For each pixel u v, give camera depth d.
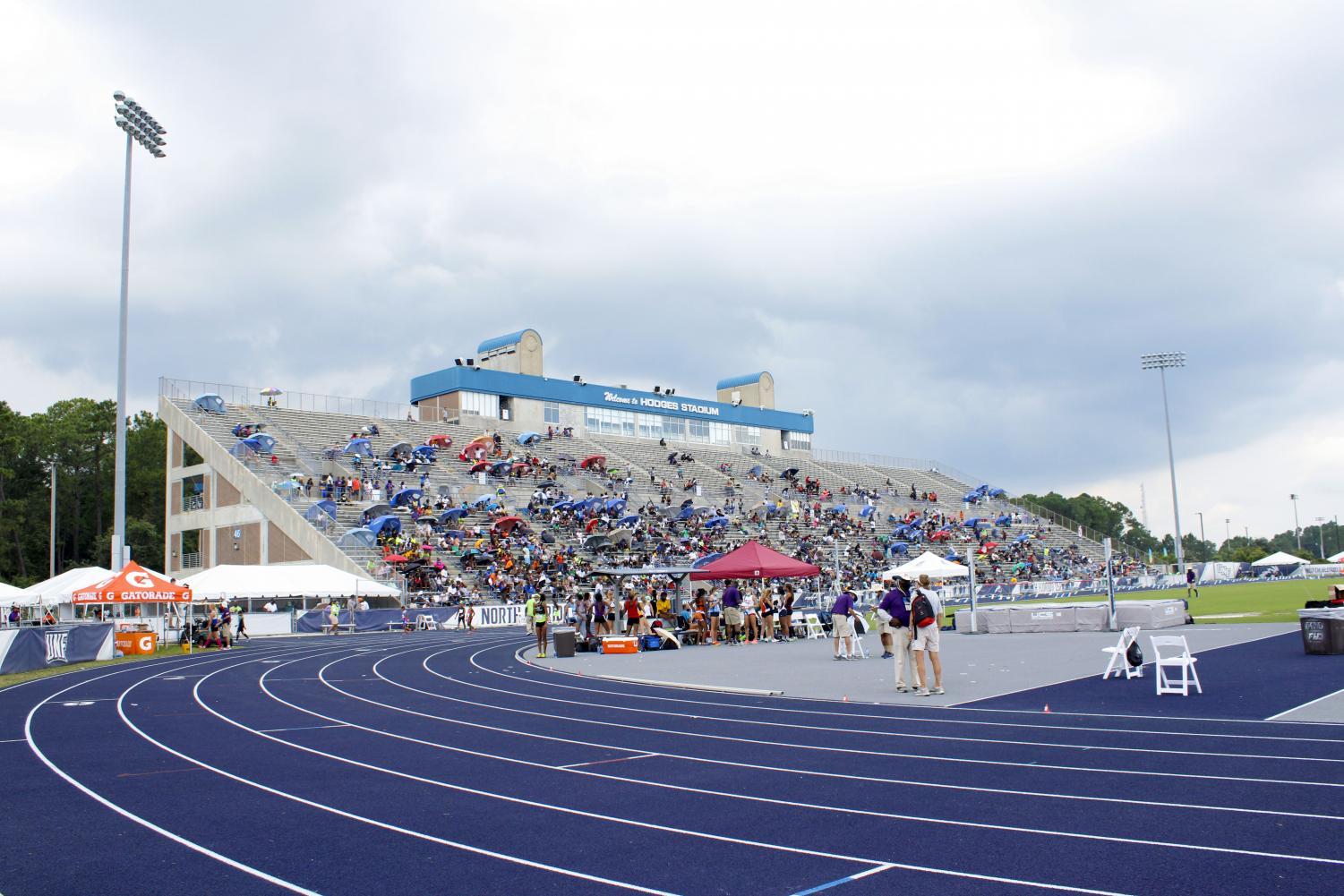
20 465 88.31
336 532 55.72
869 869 8.05
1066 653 26.91
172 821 10.30
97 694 23.48
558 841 9.23
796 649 33.34
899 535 81.44
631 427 93.31
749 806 10.46
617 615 38.25
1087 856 8.15
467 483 67.44
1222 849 8.16
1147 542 172.25
